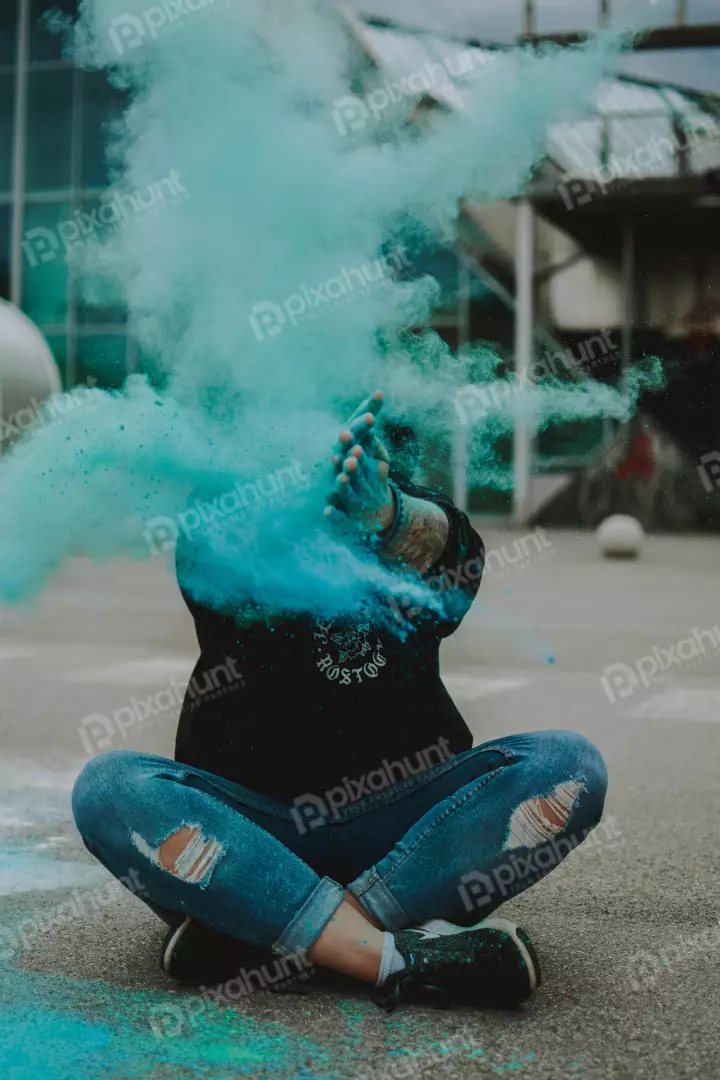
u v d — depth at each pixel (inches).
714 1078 74.4
